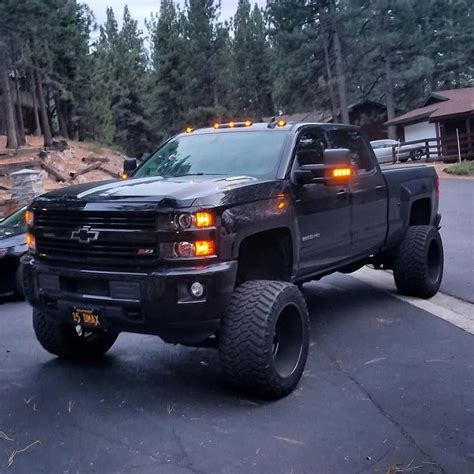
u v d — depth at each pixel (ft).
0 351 21.70
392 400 16.08
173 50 204.95
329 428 14.51
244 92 221.46
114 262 15.66
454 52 178.81
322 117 185.06
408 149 126.31
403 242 25.90
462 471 12.44
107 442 14.11
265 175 18.53
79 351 19.92
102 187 17.40
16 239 31.50
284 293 16.26
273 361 15.84
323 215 19.84
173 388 17.39
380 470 12.52
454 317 23.57
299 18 165.37
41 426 15.07
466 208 57.00
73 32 154.81
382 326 22.80
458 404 15.71
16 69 138.51
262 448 13.58
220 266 15.28
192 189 15.87
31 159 109.19
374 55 173.06
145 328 15.57
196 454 13.41
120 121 208.13
